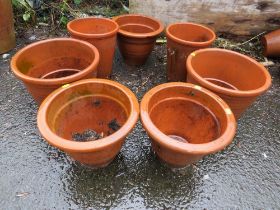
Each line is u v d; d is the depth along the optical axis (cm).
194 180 164
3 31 230
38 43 182
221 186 162
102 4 299
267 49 246
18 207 149
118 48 244
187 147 128
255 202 157
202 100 159
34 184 158
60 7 283
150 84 224
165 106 165
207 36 217
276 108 212
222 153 178
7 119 190
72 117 163
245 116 204
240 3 249
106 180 161
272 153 181
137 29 245
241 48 265
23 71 178
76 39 187
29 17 264
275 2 247
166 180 163
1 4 219
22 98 205
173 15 259
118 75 230
